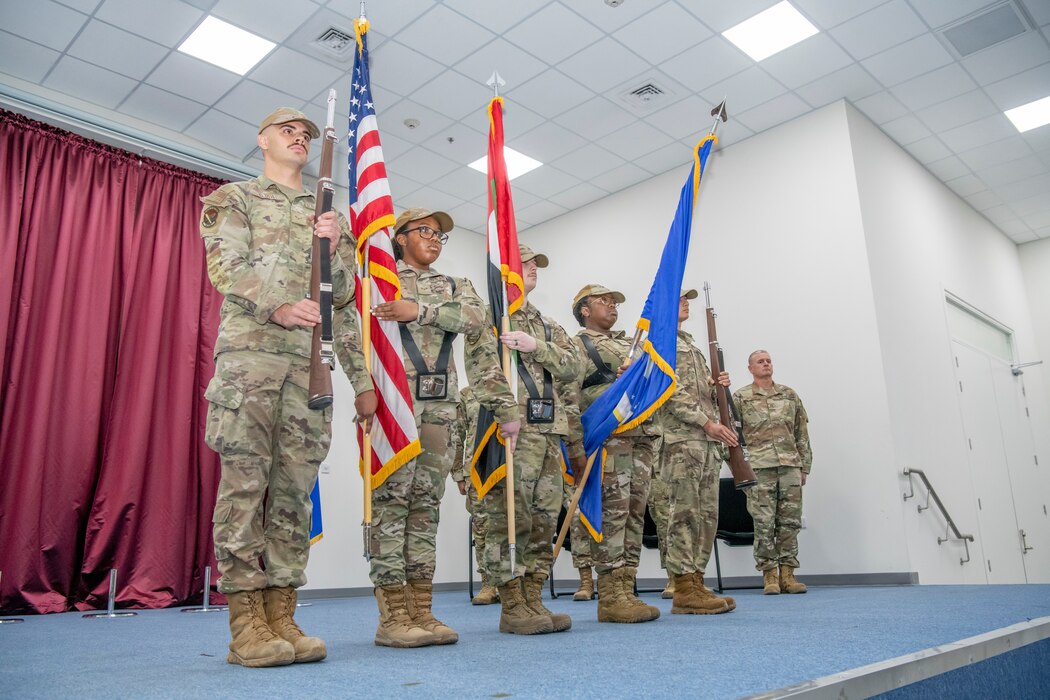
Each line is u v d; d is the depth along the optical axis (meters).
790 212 7.91
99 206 6.85
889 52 6.93
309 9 6.05
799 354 7.61
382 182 2.88
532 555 3.17
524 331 3.30
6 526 5.91
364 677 1.89
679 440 3.96
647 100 7.52
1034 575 9.29
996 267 10.56
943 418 8.05
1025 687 2.51
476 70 6.93
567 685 1.72
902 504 6.82
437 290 3.02
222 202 2.42
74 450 6.31
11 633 3.91
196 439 7.05
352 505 8.09
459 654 2.33
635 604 3.44
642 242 9.12
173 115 7.39
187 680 1.93
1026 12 6.44
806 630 2.87
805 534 7.28
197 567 6.84
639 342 4.02
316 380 2.21
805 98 7.64
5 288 6.13
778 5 6.27
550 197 9.54
